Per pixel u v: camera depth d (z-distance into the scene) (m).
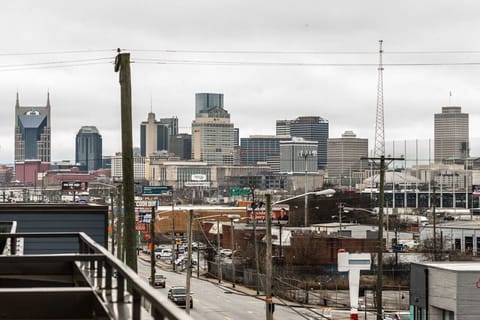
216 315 57.31
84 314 9.80
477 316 42.50
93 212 32.25
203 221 146.50
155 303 6.29
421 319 46.88
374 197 174.00
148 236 138.88
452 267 44.84
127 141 21.09
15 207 31.72
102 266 10.93
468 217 166.62
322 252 93.50
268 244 44.72
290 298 72.38
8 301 9.66
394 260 91.88
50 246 31.72
